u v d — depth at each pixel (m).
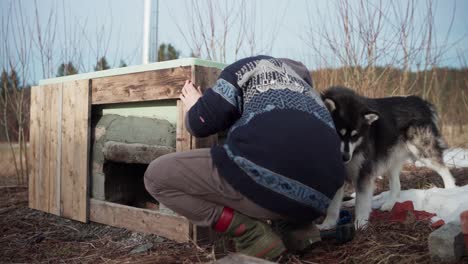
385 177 5.03
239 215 2.07
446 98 8.04
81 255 2.74
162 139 2.92
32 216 3.79
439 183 4.48
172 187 2.07
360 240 2.50
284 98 1.96
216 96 2.04
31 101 4.02
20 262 2.68
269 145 1.85
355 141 3.13
